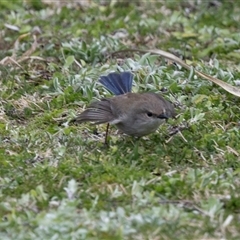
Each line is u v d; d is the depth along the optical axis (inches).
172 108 454.0
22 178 425.4
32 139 471.5
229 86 517.3
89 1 718.5
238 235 373.1
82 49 597.0
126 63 566.6
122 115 448.1
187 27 659.4
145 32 646.5
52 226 373.1
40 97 534.0
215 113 501.7
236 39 633.0
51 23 671.1
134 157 444.8
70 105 519.5
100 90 533.6
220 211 390.0
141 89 530.0
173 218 382.9
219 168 440.5
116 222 378.6
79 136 473.7
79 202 398.6
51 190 413.7
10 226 377.4
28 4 713.0
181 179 422.0
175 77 550.0
